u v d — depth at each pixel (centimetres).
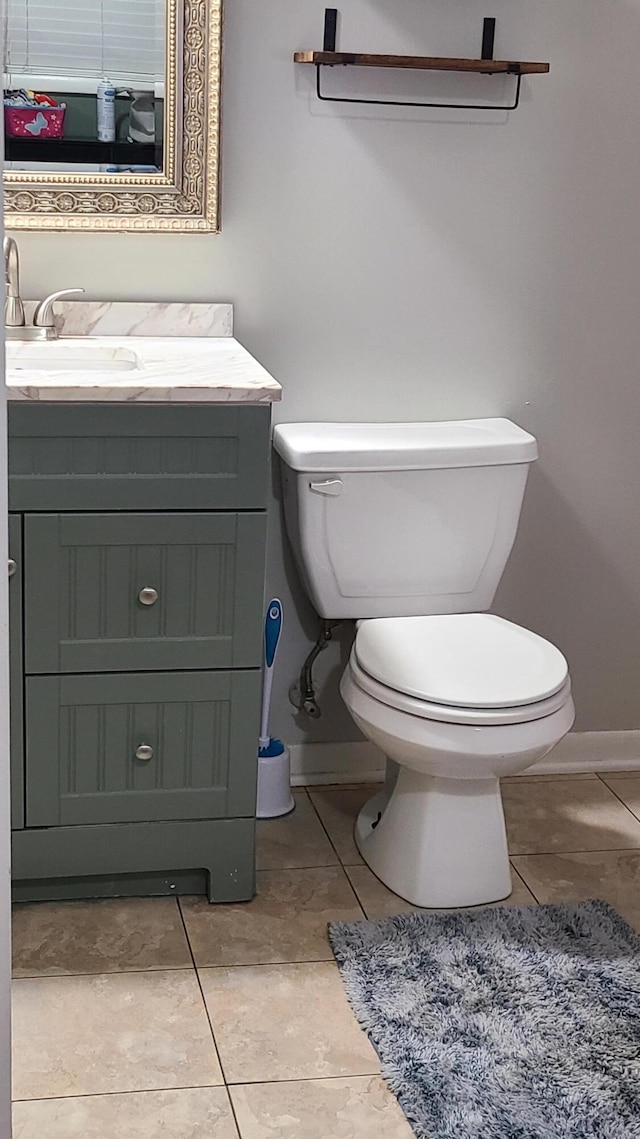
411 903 213
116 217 220
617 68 231
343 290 233
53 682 193
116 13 211
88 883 208
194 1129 158
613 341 246
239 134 221
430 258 234
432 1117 160
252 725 201
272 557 243
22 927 200
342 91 221
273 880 219
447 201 231
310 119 222
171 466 187
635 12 228
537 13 225
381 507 222
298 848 231
